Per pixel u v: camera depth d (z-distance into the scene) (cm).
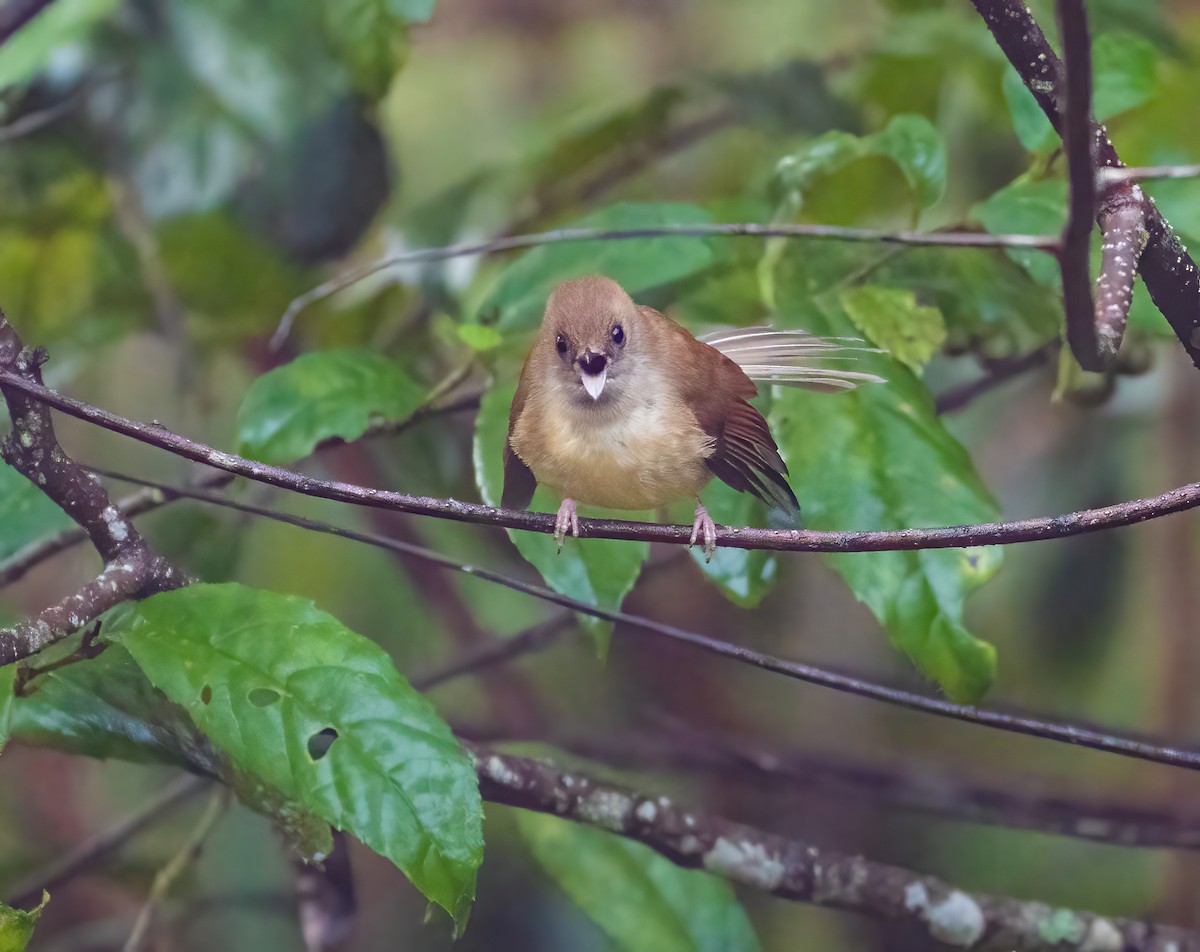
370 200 930
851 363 686
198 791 952
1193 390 1027
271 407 676
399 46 864
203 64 896
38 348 549
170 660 522
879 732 1188
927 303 753
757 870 710
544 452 639
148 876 959
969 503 622
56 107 908
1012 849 1131
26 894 949
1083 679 1112
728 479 661
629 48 1207
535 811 702
